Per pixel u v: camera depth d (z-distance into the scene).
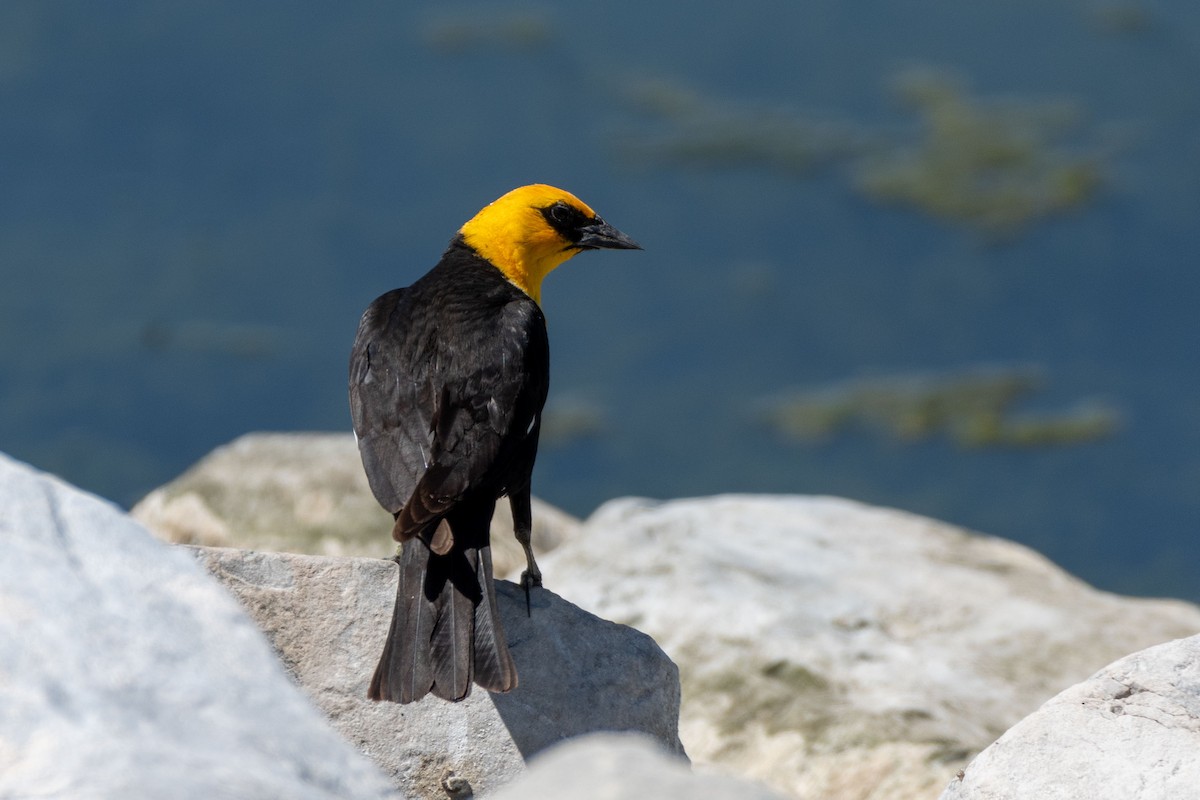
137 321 18.86
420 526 5.82
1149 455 18.17
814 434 18.36
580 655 6.26
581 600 9.51
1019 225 21.66
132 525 5.21
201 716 4.52
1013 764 5.46
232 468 11.13
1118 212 22.03
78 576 4.91
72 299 19.20
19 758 4.20
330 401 18.03
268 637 5.94
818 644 8.89
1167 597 16.27
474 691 6.04
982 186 22.38
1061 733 5.51
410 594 5.80
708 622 9.14
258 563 6.09
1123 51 26.05
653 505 10.68
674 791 4.03
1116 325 20.17
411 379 6.62
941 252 21.22
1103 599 9.69
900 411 18.72
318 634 6.00
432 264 20.08
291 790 4.29
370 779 4.57
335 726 5.83
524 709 6.04
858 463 18.09
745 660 8.81
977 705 8.36
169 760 4.25
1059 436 18.41
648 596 9.42
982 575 9.80
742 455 18.06
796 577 9.62
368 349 6.82
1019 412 18.70
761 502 10.75
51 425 17.33
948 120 23.89
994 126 23.84
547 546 11.09
